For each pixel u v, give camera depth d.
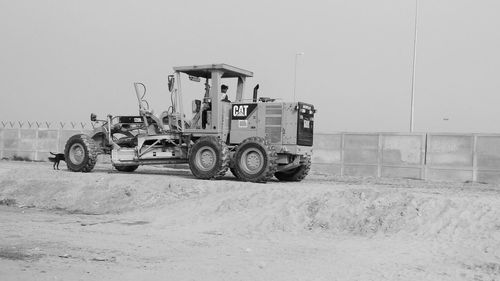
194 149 17.33
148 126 19.14
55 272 8.20
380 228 11.75
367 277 8.31
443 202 12.04
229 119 17.94
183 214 13.77
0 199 17.25
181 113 18.22
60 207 16.08
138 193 15.86
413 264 9.20
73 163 20.02
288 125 17.08
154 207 14.95
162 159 18.66
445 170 21.25
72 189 16.91
